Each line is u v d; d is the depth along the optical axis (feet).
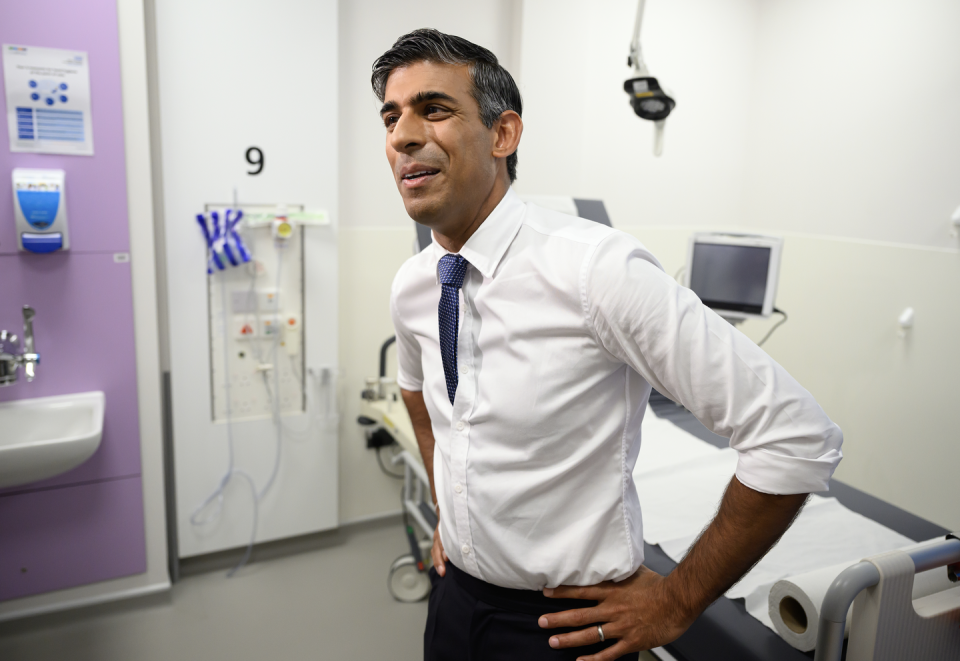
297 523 8.88
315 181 8.18
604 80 9.88
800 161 10.11
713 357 2.59
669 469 6.63
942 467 8.21
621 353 2.81
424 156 2.89
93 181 6.84
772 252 7.77
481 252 3.08
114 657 6.93
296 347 8.45
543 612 3.25
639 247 2.80
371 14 8.54
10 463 6.13
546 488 3.08
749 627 4.44
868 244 9.05
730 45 10.69
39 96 6.49
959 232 7.93
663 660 4.98
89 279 7.00
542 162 9.51
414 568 8.14
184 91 7.39
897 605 3.55
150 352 7.42
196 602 7.90
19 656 6.88
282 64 7.79
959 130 7.88
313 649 7.16
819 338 9.86
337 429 8.89
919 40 8.29
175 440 8.01
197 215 7.62
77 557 7.47
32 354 6.47
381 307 9.27
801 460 2.56
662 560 5.08
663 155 10.57
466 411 3.20
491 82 2.95
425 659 3.85
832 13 9.46
